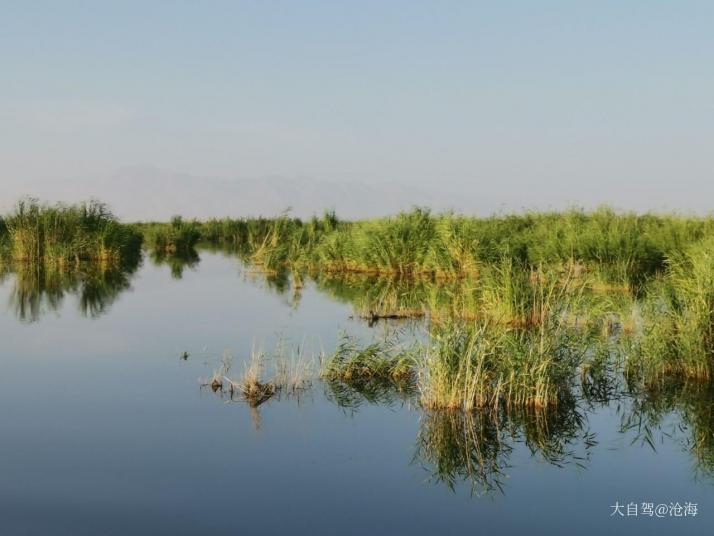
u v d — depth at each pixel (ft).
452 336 35.35
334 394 36.29
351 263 101.60
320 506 23.36
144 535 21.22
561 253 84.99
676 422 31.76
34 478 25.38
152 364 42.93
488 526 22.02
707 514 22.91
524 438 29.91
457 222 91.81
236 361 43.52
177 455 27.73
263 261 111.96
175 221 162.50
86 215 112.06
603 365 38.96
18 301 69.51
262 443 29.12
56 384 38.32
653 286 58.39
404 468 26.66
